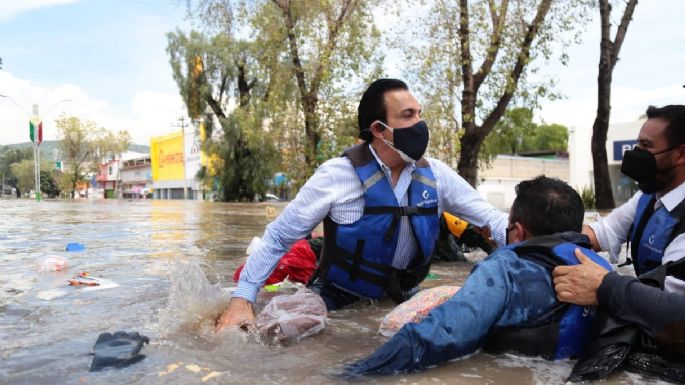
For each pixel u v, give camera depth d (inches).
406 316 93.7
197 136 1400.1
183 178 2379.4
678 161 89.4
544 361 79.7
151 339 87.9
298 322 91.0
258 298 125.1
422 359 74.6
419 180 104.4
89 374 71.2
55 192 3895.2
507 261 82.7
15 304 115.0
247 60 1170.0
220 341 87.2
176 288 100.3
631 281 74.6
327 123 673.6
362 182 100.9
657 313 71.2
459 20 560.4
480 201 113.3
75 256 199.6
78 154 2723.9
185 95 1199.6
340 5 655.8
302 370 74.9
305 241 148.8
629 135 1077.1
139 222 416.2
